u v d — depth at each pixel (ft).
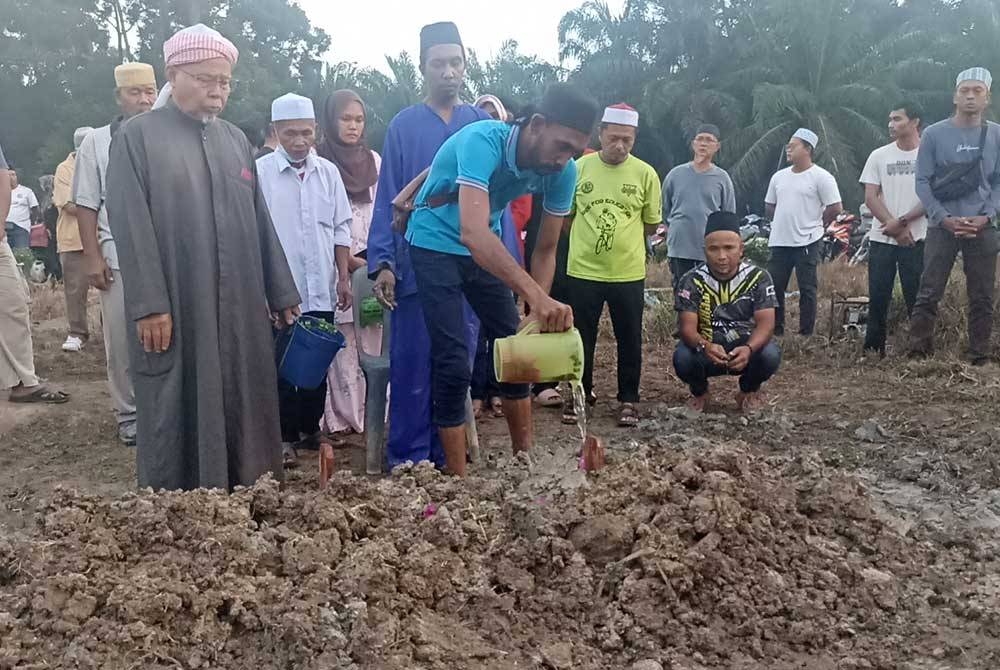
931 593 10.59
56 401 22.98
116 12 129.80
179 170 13.29
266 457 14.26
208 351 13.43
